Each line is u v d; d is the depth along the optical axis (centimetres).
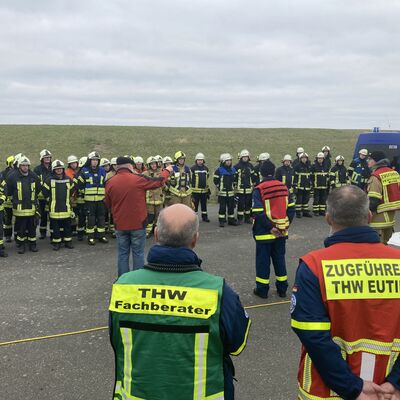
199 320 175
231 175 1111
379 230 630
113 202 589
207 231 1053
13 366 399
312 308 181
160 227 192
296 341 448
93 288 629
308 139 3631
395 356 180
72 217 959
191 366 174
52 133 3278
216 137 3497
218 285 183
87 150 2905
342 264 185
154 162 1020
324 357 175
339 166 1321
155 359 175
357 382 174
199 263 197
